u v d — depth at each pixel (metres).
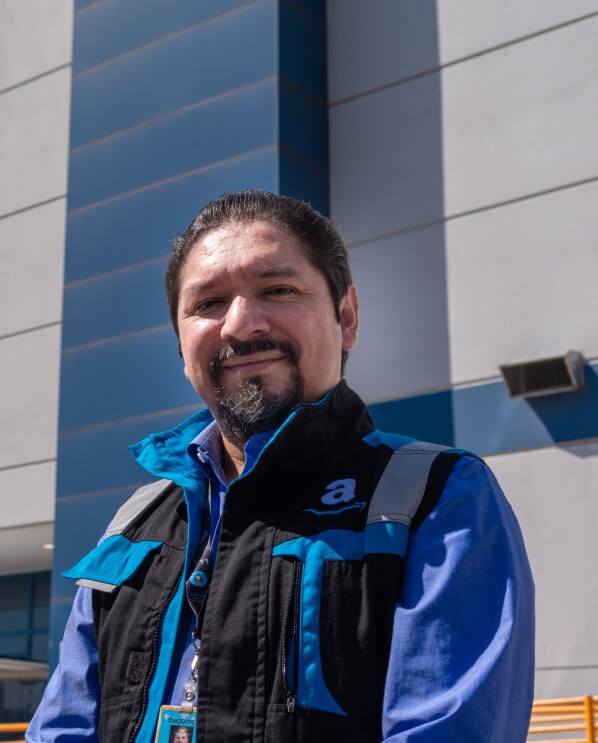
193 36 11.20
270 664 1.36
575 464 8.49
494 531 1.40
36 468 11.98
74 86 12.32
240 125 10.50
